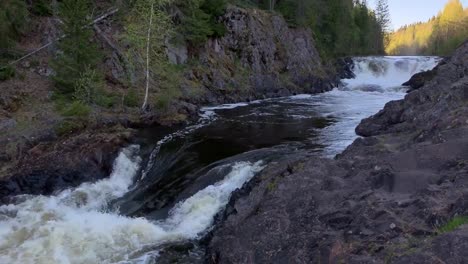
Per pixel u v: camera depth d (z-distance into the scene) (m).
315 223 8.52
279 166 12.30
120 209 13.50
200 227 11.78
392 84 45.06
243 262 8.50
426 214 7.27
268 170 12.25
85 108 18.97
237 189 12.22
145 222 12.11
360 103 30.64
